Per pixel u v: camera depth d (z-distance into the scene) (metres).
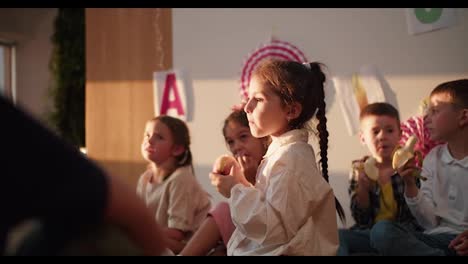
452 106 1.68
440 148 1.82
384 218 1.95
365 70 2.47
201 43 2.89
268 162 1.25
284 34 2.67
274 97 1.25
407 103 2.39
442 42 2.31
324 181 1.21
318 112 1.36
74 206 0.41
